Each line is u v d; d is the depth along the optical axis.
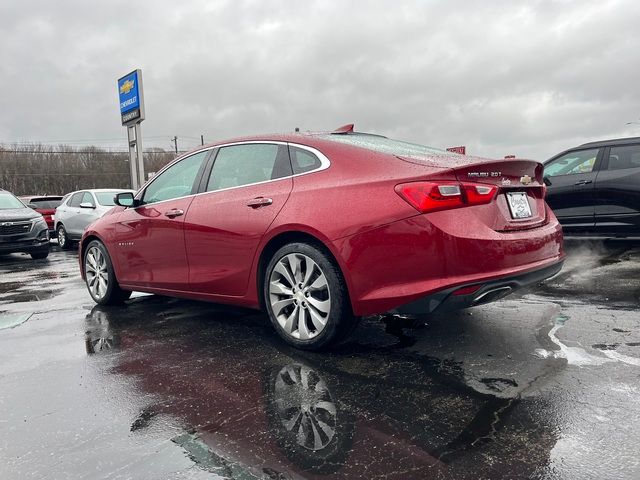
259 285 3.30
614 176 6.62
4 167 55.38
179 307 4.46
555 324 3.34
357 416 2.14
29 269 8.37
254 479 1.70
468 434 1.94
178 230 3.78
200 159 3.91
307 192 3.02
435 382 2.46
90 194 11.45
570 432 1.92
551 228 3.14
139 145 16.98
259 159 3.46
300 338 3.04
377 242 2.68
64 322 4.05
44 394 2.51
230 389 2.50
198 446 1.94
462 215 2.61
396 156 2.92
